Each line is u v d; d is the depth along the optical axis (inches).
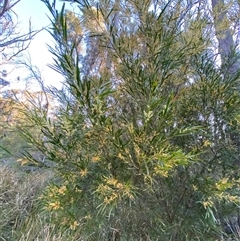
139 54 54.2
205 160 56.4
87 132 49.5
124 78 54.4
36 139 53.2
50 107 64.4
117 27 57.2
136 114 53.8
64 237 68.4
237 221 70.3
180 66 57.4
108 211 52.6
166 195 56.6
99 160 50.8
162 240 57.1
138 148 47.3
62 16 46.7
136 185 51.1
